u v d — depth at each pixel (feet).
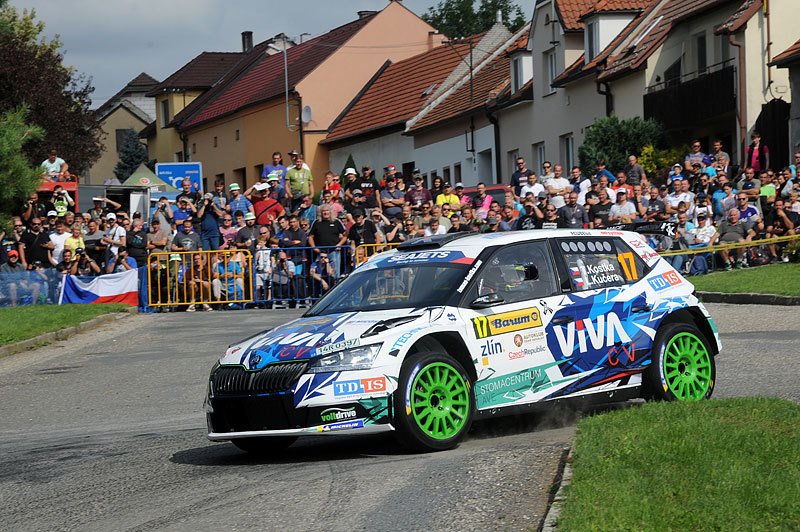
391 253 57.26
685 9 201.57
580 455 40.81
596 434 44.04
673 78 194.90
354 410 47.29
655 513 32.94
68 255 137.49
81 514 41.45
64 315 121.70
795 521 31.91
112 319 127.24
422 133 289.74
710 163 153.89
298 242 140.56
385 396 47.55
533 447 47.01
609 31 217.77
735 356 73.72
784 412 45.70
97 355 97.30
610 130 183.62
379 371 47.70
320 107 335.88
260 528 37.42
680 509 33.19
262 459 50.93
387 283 53.83
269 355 48.91
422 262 54.29
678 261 137.69
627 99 204.95
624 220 137.39
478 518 36.52
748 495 34.12
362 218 140.46
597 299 55.01
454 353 50.65
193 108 421.18
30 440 59.82
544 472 41.73
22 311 124.88
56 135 279.90
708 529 31.63
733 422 44.21
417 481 42.45
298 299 138.92
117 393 76.07
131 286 138.51
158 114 449.06
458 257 53.78
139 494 44.29
